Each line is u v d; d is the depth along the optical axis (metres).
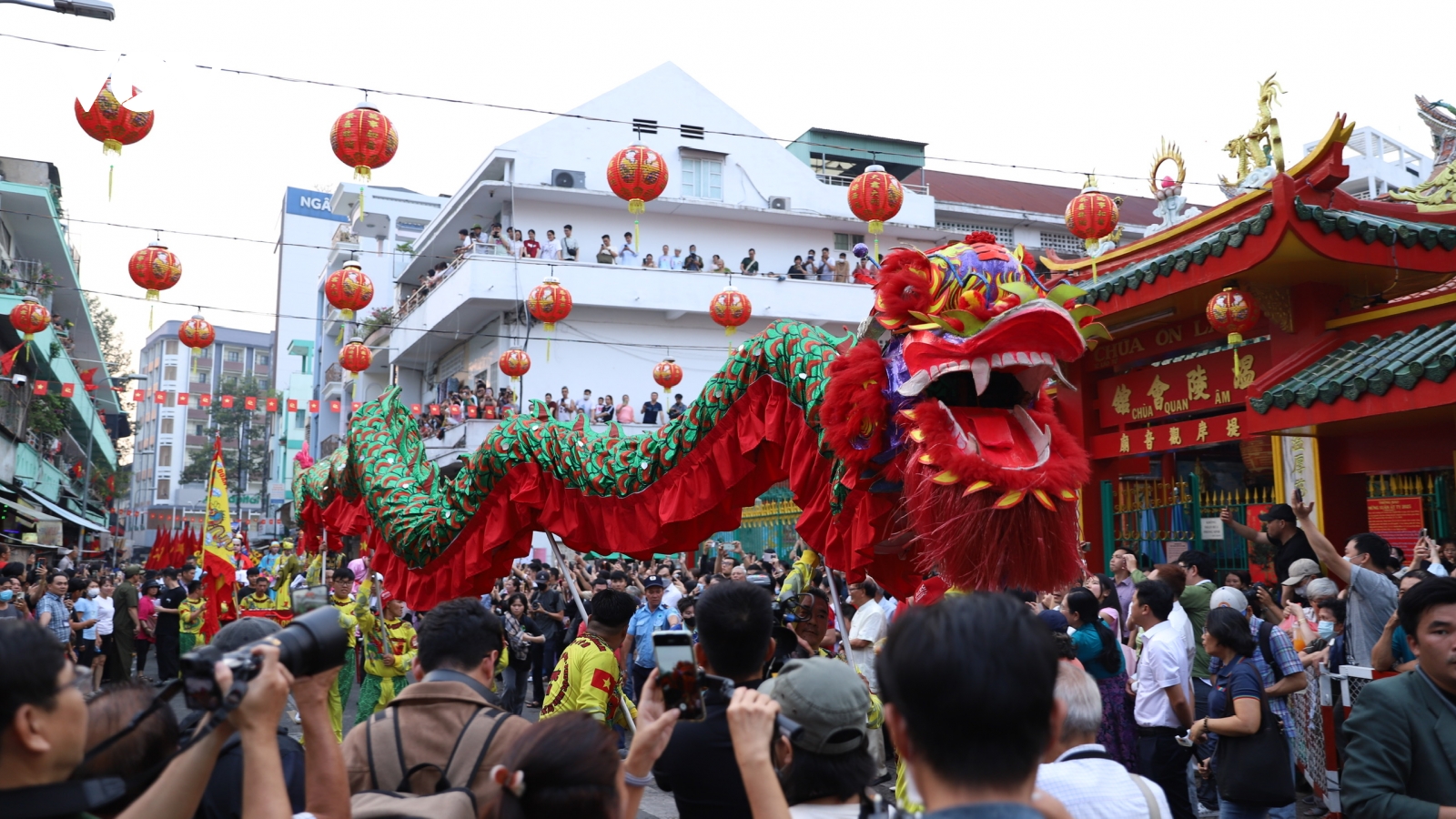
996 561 4.47
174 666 15.41
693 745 3.18
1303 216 8.80
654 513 6.97
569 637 11.24
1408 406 8.06
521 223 28.12
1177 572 7.25
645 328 28.44
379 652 9.31
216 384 74.38
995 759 1.77
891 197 8.84
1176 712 5.95
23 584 13.38
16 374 26.91
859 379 5.16
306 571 16.25
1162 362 11.77
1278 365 9.57
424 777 3.20
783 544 20.03
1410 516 9.51
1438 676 3.33
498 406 26.33
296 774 3.21
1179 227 10.94
